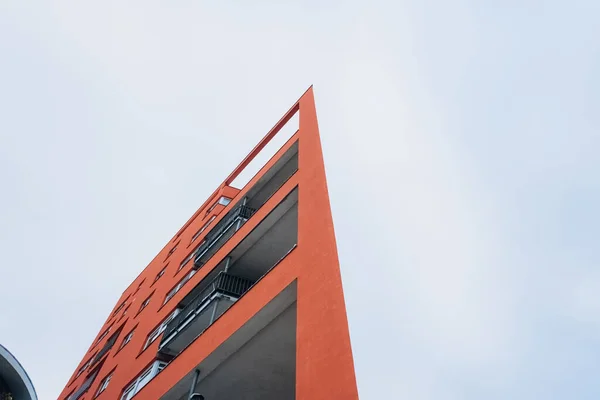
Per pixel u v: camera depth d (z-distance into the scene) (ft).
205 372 39.40
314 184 42.39
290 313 34.37
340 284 28.12
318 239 34.22
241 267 54.08
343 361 23.07
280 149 68.03
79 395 79.15
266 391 41.16
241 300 38.65
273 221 48.88
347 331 24.53
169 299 69.21
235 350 37.27
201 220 94.48
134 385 56.08
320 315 27.40
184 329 50.39
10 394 40.78
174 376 41.81
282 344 36.47
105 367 73.31
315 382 23.63
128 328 79.71
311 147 50.03
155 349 56.65
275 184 68.18
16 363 40.47
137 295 94.17
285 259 36.24
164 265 92.12
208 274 55.36
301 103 68.33
